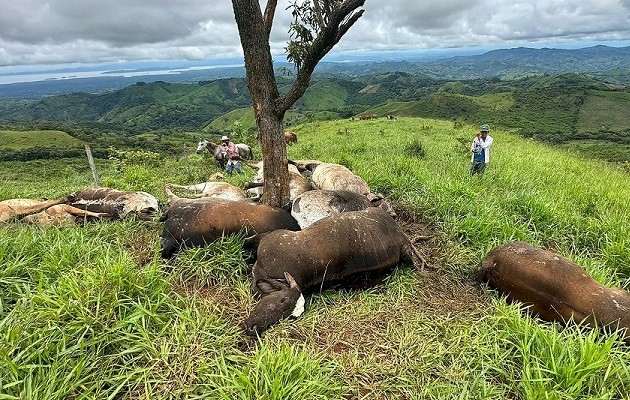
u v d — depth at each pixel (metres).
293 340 3.42
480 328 3.57
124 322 3.18
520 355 3.19
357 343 3.45
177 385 2.87
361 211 4.71
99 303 3.25
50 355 2.92
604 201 7.46
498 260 4.32
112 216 5.97
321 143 18.36
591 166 13.54
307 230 4.27
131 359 3.02
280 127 5.29
